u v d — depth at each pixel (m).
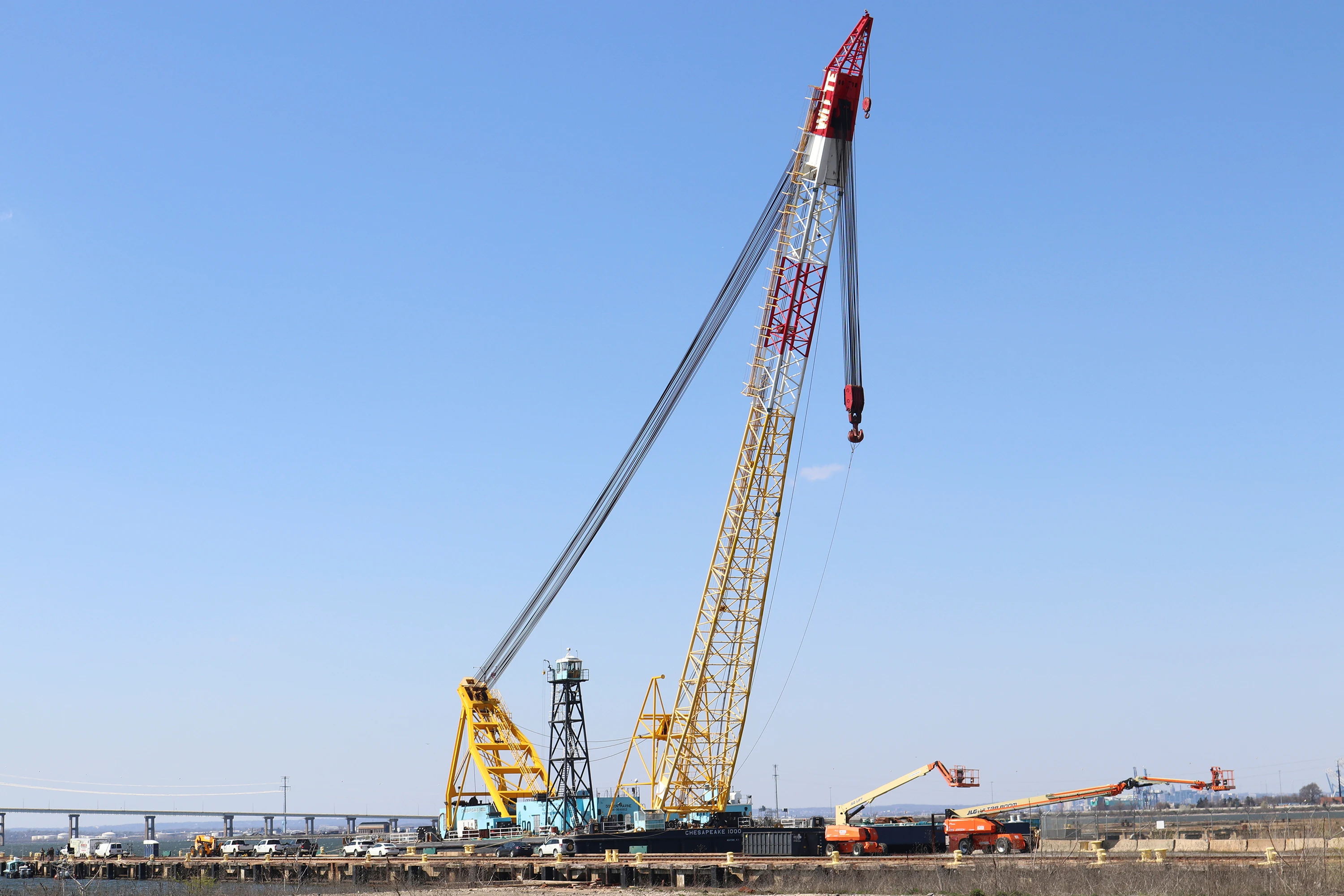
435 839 163.25
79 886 124.94
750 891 90.81
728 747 143.00
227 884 133.12
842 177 127.56
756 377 137.12
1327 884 63.97
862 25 124.31
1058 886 71.00
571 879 113.88
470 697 162.75
